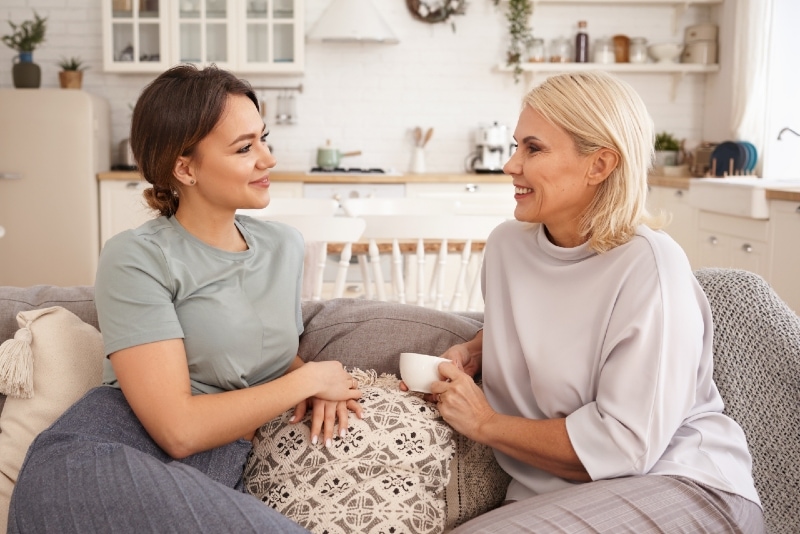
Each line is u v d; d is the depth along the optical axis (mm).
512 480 1556
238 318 1460
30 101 5312
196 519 1174
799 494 1490
